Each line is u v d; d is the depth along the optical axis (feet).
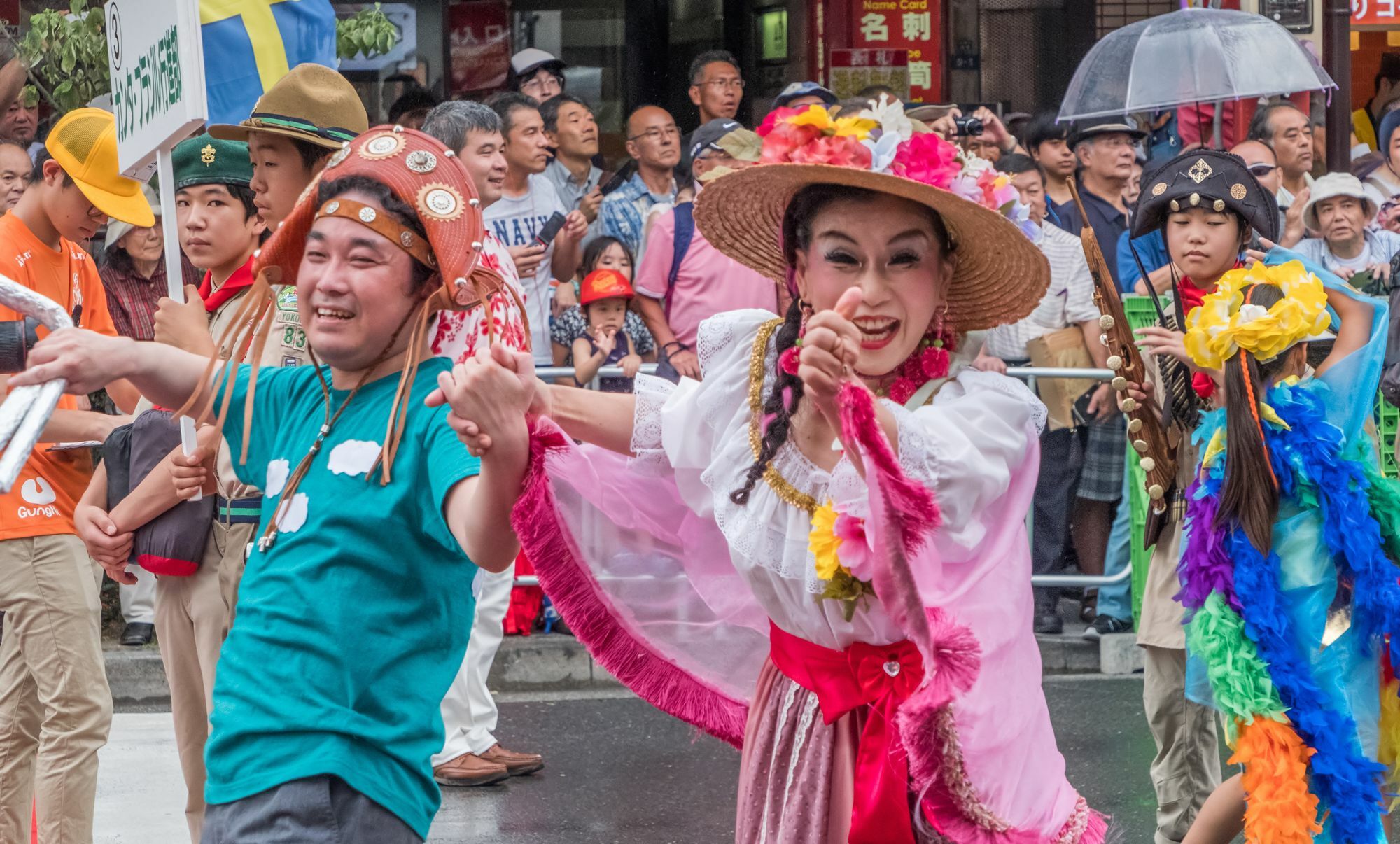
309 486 11.89
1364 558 15.79
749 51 42.45
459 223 11.69
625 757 25.22
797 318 11.58
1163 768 19.20
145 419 16.65
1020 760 11.01
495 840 21.01
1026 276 11.40
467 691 23.56
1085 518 31.55
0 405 11.17
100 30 34.04
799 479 11.12
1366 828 15.52
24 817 18.80
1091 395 31.30
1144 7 43.04
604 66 42.34
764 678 12.10
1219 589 16.06
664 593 12.37
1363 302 17.74
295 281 12.96
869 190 11.00
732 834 21.26
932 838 11.13
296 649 11.50
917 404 11.33
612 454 12.20
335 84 17.20
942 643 10.26
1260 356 16.11
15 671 18.61
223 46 17.74
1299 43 31.89
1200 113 38.40
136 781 23.62
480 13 41.55
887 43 41.65
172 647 16.99
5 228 19.58
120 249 32.58
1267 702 15.57
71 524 18.63
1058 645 30.66
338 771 11.22
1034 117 38.09
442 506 11.37
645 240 31.27
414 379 11.85
